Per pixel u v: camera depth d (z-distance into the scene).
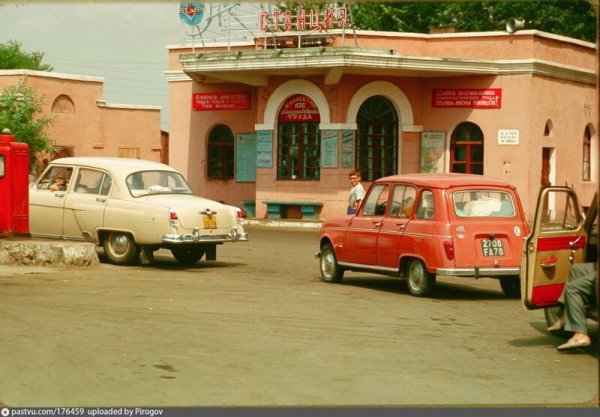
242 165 37.69
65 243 18.67
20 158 19.30
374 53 32.22
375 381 9.29
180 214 18.92
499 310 14.38
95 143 45.88
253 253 23.69
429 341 11.50
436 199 15.64
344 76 33.84
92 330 11.52
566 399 8.74
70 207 20.00
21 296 14.22
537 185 34.25
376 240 16.58
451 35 34.88
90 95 45.44
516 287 16.14
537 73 33.94
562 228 11.45
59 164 20.66
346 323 12.62
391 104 34.91
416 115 35.09
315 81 34.31
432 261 15.48
